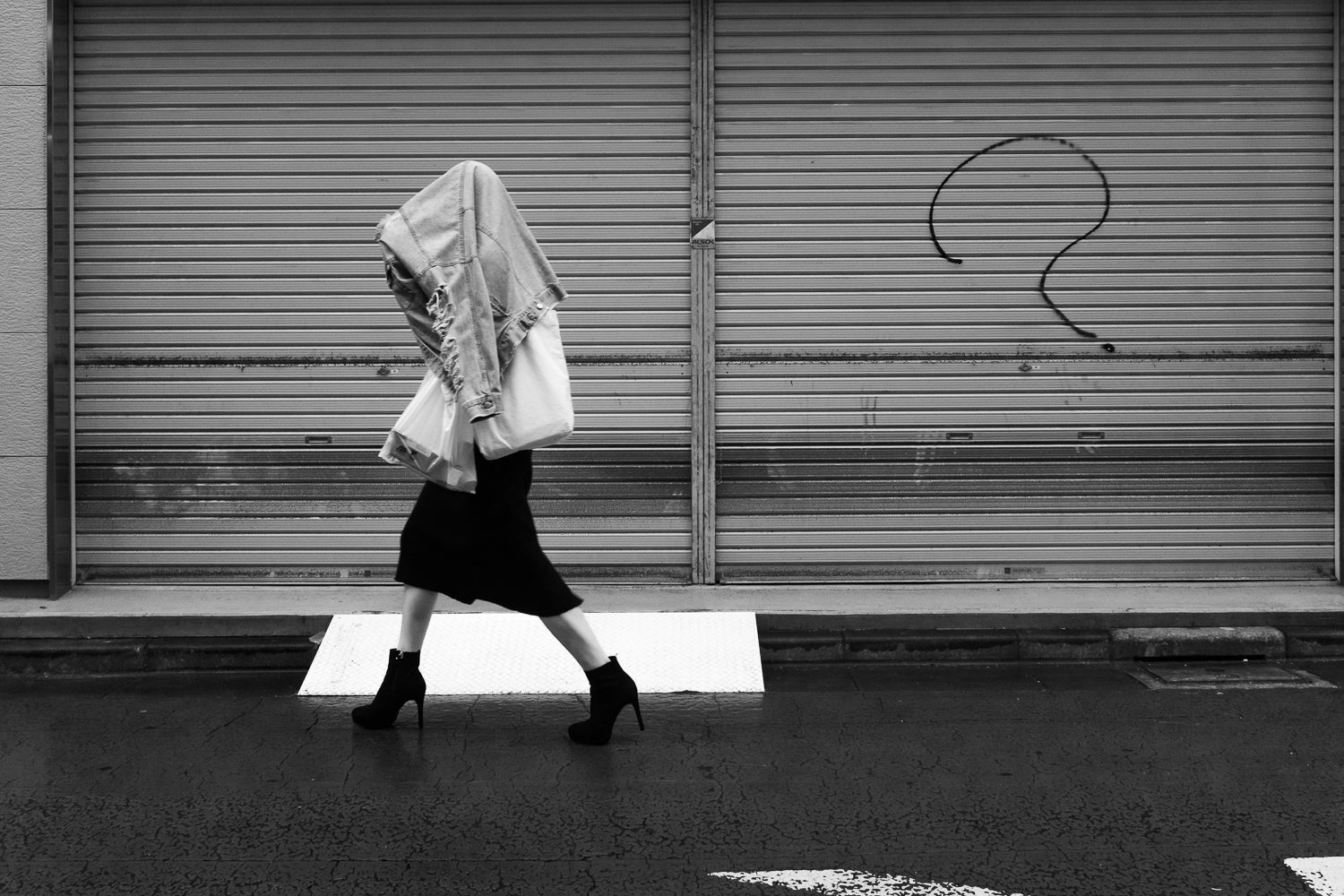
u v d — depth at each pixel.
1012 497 6.71
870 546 6.70
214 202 6.55
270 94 6.53
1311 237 6.67
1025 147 6.60
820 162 6.59
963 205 6.62
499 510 4.52
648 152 6.57
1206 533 6.75
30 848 3.71
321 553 6.65
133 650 5.89
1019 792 4.16
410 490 6.64
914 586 6.70
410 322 4.58
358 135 6.54
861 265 6.62
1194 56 6.60
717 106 6.56
